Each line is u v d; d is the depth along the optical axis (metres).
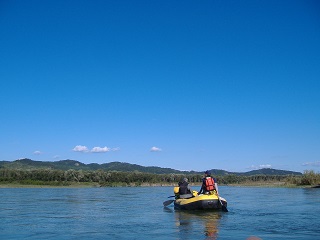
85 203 25.97
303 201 25.66
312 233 11.12
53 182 78.38
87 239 10.46
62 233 11.62
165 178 88.94
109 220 15.05
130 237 10.71
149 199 31.14
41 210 20.06
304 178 60.66
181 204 18.50
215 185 17.91
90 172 84.94
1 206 23.06
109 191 52.16
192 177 87.81
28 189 61.50
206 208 17.02
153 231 11.84
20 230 12.32
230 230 11.76
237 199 28.44
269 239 10.12
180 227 12.62
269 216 15.74
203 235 10.91
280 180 87.62
